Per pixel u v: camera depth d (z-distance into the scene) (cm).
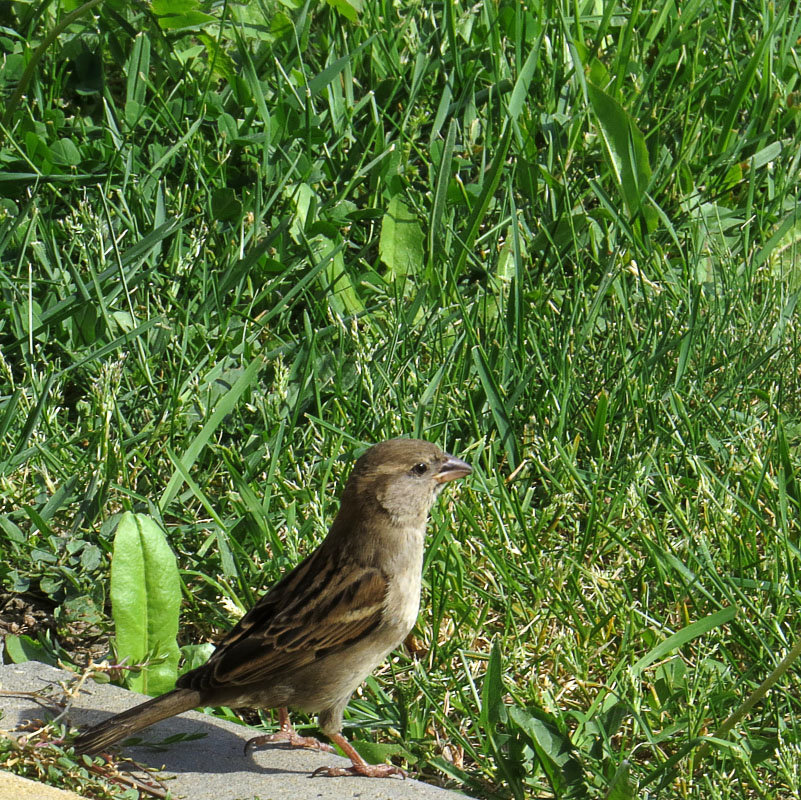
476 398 1073
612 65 1376
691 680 830
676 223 1276
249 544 927
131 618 777
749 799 767
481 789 759
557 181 1236
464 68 1359
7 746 657
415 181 1284
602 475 994
